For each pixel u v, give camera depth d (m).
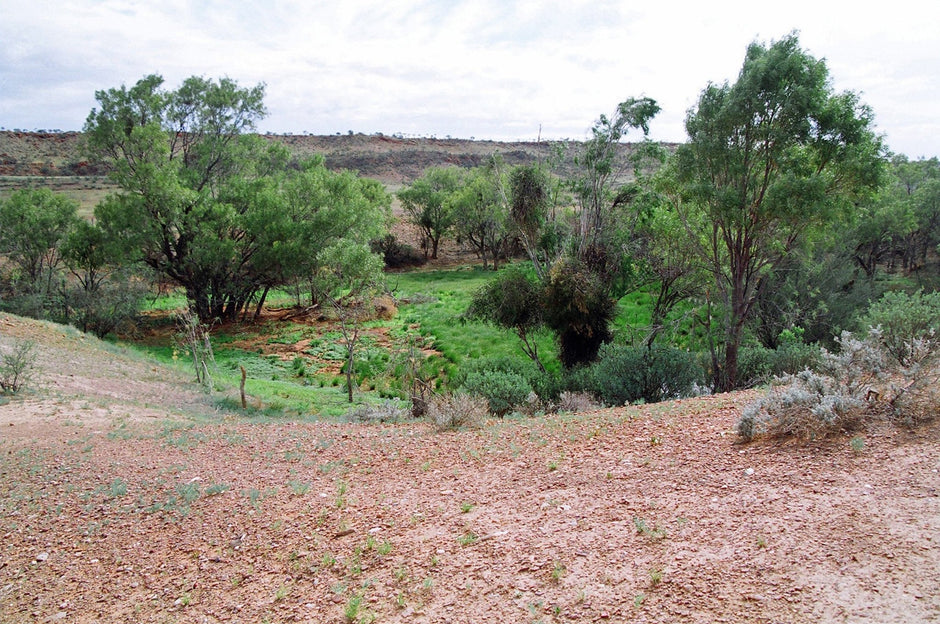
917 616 3.42
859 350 7.29
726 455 6.64
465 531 5.68
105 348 24.67
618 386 15.63
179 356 29.03
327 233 37.09
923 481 5.03
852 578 3.89
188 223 35.56
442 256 74.19
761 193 19.59
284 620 4.71
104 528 7.19
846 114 18.41
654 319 25.09
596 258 24.47
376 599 4.71
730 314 20.84
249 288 39.59
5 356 15.81
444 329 33.22
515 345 28.89
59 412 13.73
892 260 52.25
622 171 26.05
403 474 8.04
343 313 28.23
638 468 6.74
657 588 4.13
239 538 6.48
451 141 167.12
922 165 55.16
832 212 18.75
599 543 4.94
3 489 8.59
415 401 15.10
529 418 12.42
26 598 5.82
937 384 7.14
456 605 4.40
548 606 4.15
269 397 20.19
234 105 39.62
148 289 37.03
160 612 5.25
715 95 20.02
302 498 7.45
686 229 22.17
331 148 150.12
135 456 10.02
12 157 102.56
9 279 35.19
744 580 4.06
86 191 80.62
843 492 5.13
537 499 6.27
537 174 25.94
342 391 23.55
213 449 10.38
